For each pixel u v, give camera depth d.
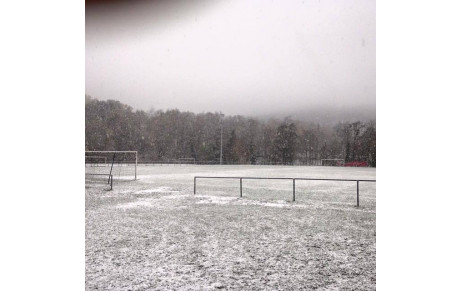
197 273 7.57
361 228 8.29
